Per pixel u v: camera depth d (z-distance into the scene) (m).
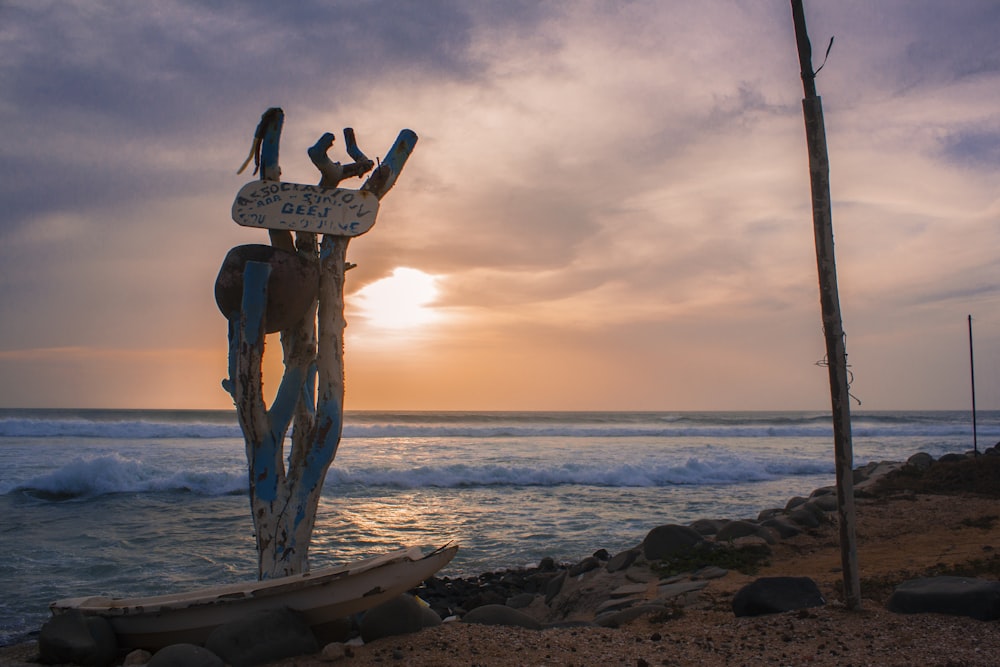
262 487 7.05
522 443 40.69
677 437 47.22
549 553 14.59
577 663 5.56
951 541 10.73
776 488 23.83
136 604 6.45
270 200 7.18
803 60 6.73
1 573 12.27
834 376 6.75
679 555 10.59
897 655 5.43
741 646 5.91
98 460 21.41
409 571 6.37
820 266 6.68
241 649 5.75
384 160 7.50
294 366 7.32
